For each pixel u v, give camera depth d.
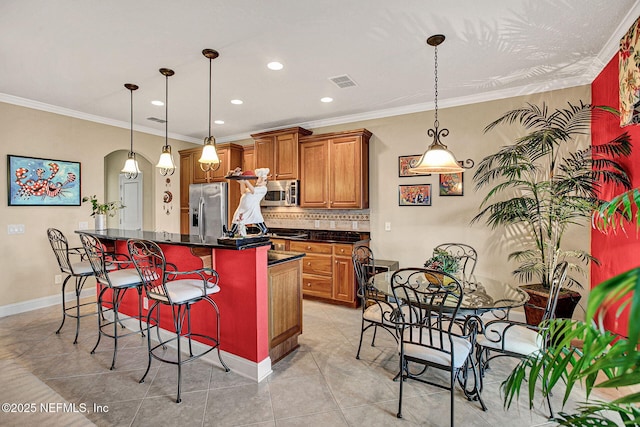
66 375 2.38
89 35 2.38
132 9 2.08
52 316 3.62
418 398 2.14
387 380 2.36
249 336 2.38
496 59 2.82
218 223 5.22
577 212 3.16
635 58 2.05
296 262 2.87
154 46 2.56
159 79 3.21
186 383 2.30
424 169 2.68
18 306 3.76
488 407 2.05
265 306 2.43
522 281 3.52
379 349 2.87
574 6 2.10
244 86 3.41
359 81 3.29
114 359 2.47
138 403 2.06
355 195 4.25
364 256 4.21
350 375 2.43
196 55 2.71
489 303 2.09
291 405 2.06
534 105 3.45
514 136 3.54
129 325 3.24
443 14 2.17
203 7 2.06
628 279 0.61
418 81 3.29
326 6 2.07
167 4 2.03
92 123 4.47
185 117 4.58
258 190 2.44
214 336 2.58
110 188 6.43
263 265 2.41
